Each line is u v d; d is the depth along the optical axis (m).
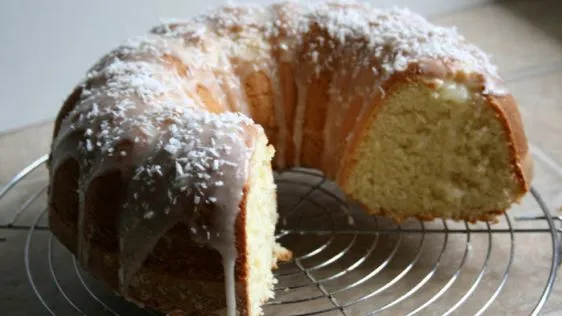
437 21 0.73
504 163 0.47
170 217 0.41
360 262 0.48
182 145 0.42
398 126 0.48
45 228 0.50
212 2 0.69
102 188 0.43
